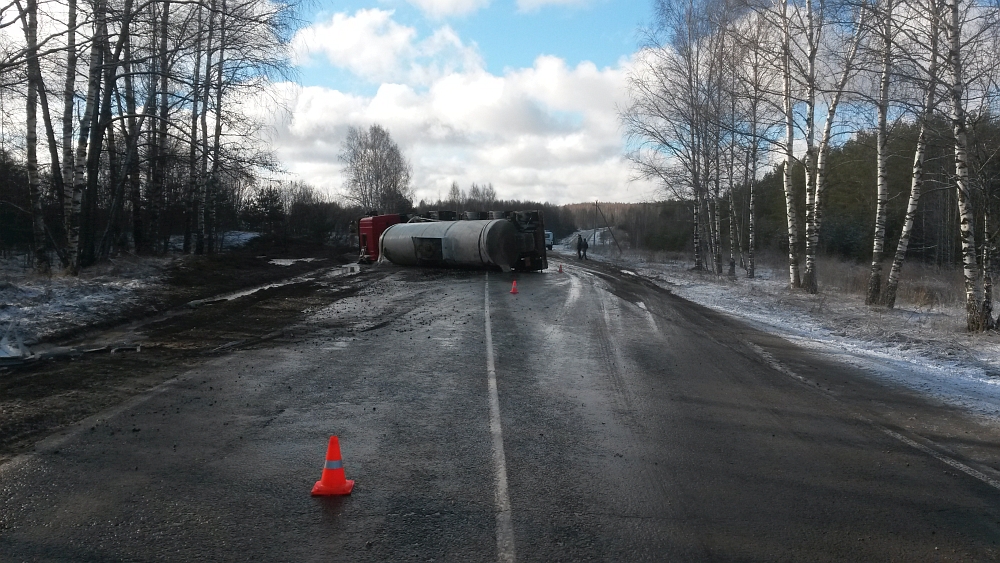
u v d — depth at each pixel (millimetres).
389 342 11281
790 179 23875
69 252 17828
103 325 11953
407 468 5395
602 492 4961
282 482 5055
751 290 22578
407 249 29766
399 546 4059
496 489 4984
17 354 9023
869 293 18484
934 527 4449
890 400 7957
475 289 21047
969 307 13469
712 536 4258
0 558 3854
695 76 31688
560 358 10203
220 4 16656
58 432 6125
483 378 8695
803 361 10406
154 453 5633
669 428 6637
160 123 23062
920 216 34906
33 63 13461
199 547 4016
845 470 5520
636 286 23922
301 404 7250
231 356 9758
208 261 23656
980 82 13992
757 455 5867
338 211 58875
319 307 15758
